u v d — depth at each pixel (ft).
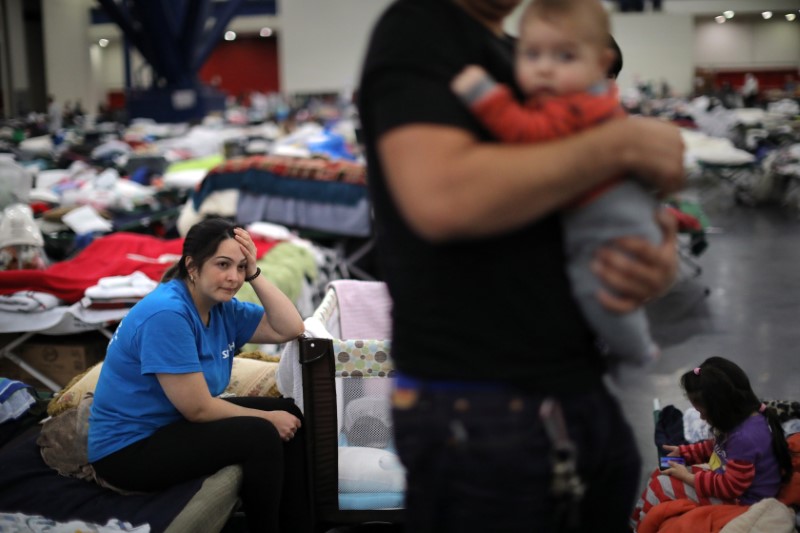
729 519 9.00
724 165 41.88
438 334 3.88
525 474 3.82
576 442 3.91
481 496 3.85
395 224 3.99
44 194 24.79
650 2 137.59
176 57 92.27
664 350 19.16
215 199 23.73
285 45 123.24
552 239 3.90
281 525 9.62
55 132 63.98
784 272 27.53
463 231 3.49
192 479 8.95
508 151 3.49
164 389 8.87
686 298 24.20
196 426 9.03
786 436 10.40
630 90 111.45
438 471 3.92
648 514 9.77
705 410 9.66
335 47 121.80
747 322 21.56
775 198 42.96
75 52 138.00
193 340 9.00
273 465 9.02
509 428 3.80
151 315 8.95
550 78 3.87
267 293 10.05
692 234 25.75
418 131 3.57
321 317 10.34
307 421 9.34
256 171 23.39
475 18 4.16
